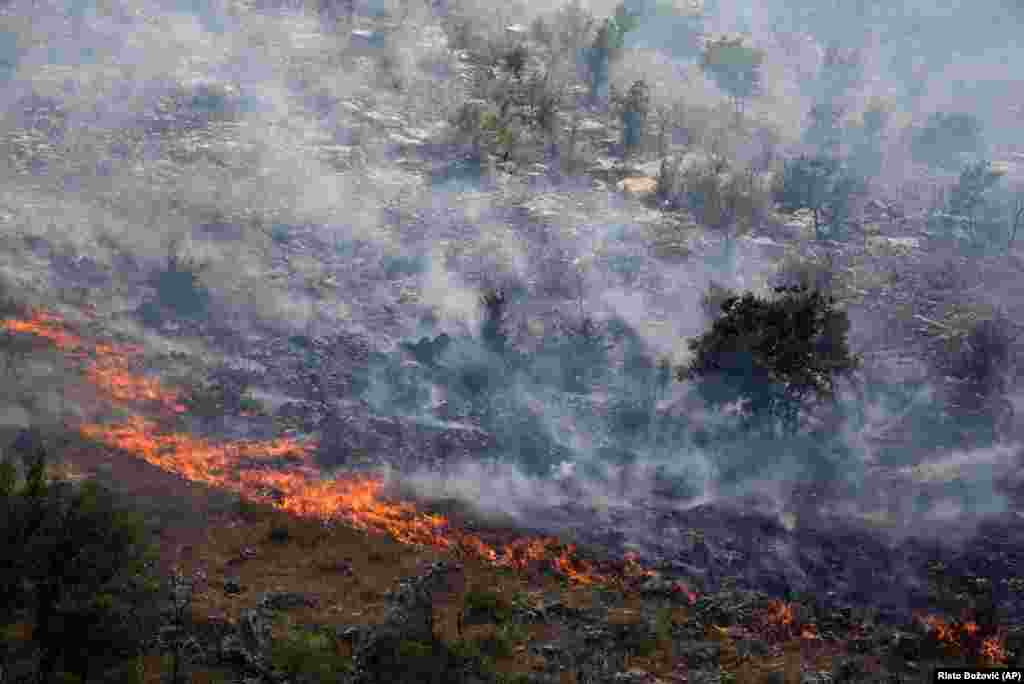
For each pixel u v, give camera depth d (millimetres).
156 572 18656
